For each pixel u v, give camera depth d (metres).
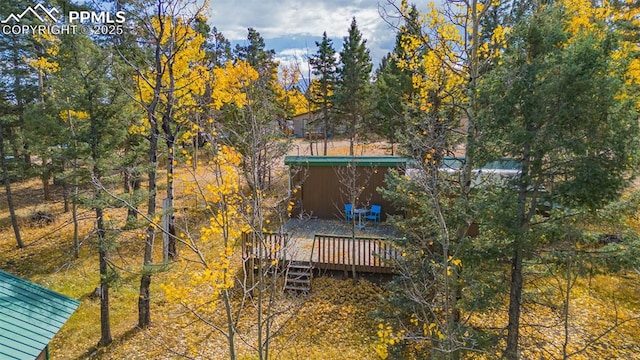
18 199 21.33
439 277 6.58
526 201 6.94
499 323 9.72
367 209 17.34
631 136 5.52
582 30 6.67
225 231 5.53
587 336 9.46
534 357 8.71
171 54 10.03
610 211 6.22
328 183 17.69
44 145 13.61
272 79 24.67
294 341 9.78
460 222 7.09
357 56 28.70
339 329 10.27
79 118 10.61
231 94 9.99
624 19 8.15
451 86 9.46
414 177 6.65
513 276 6.81
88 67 9.07
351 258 13.02
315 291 12.04
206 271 5.00
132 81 11.34
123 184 19.91
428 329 6.57
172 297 4.98
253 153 5.92
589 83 5.40
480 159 6.71
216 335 10.24
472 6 7.94
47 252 15.16
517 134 6.02
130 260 14.49
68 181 9.16
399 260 8.15
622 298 11.00
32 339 5.96
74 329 10.59
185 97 11.62
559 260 6.36
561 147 5.91
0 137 15.09
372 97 27.11
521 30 6.37
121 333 10.41
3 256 14.72
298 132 45.31
